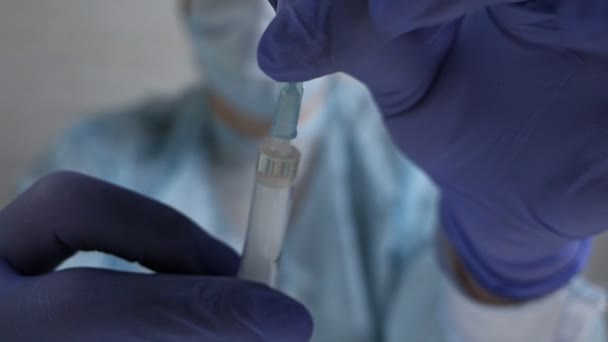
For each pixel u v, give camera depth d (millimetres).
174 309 518
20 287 556
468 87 565
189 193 1188
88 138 1236
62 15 1494
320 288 1102
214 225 1177
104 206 585
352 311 1094
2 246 598
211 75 1150
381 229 1141
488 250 705
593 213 559
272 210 501
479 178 600
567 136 535
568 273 718
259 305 515
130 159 1220
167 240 584
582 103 522
